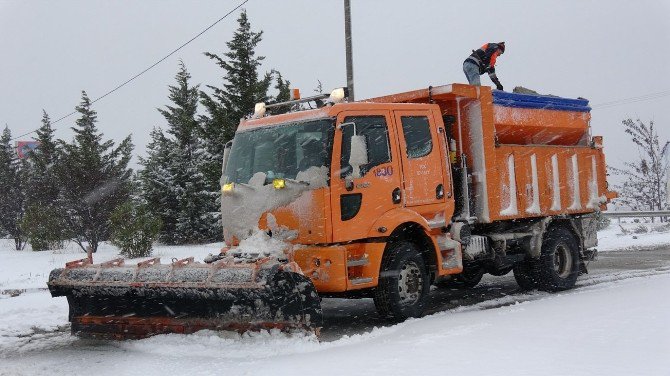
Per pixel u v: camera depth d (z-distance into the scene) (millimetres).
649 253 16562
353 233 7766
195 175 28453
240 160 8539
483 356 5465
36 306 11273
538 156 10602
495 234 10148
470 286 11680
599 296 8523
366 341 6934
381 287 8133
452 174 9609
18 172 33094
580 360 5113
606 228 26328
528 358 5285
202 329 7477
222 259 7316
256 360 6398
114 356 7199
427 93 9359
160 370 6348
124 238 20250
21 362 7223
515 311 7840
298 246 7680
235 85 24141
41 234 25734
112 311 8078
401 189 8406
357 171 7625
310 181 7652
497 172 9758
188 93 33156
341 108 7906
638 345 5445
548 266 10672
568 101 11406
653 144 28922
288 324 6961
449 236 9180
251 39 24328
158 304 7773
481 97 9562
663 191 28781
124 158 25406
